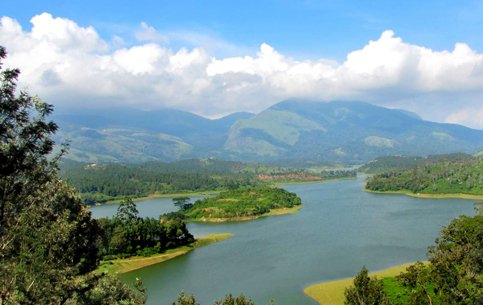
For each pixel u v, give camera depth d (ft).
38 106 109.81
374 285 264.93
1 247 114.73
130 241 548.31
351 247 533.14
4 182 110.22
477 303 219.61
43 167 117.39
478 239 255.29
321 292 373.20
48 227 127.75
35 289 116.78
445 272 230.68
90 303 149.59
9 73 102.27
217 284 418.51
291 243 579.89
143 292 201.57
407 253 490.08
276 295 374.84
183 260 526.16
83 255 158.81
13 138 107.65
